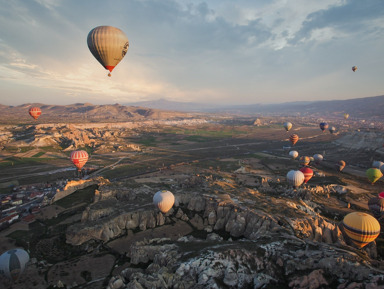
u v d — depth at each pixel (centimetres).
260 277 4159
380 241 6419
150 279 4166
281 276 4241
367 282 3816
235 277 4147
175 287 4006
